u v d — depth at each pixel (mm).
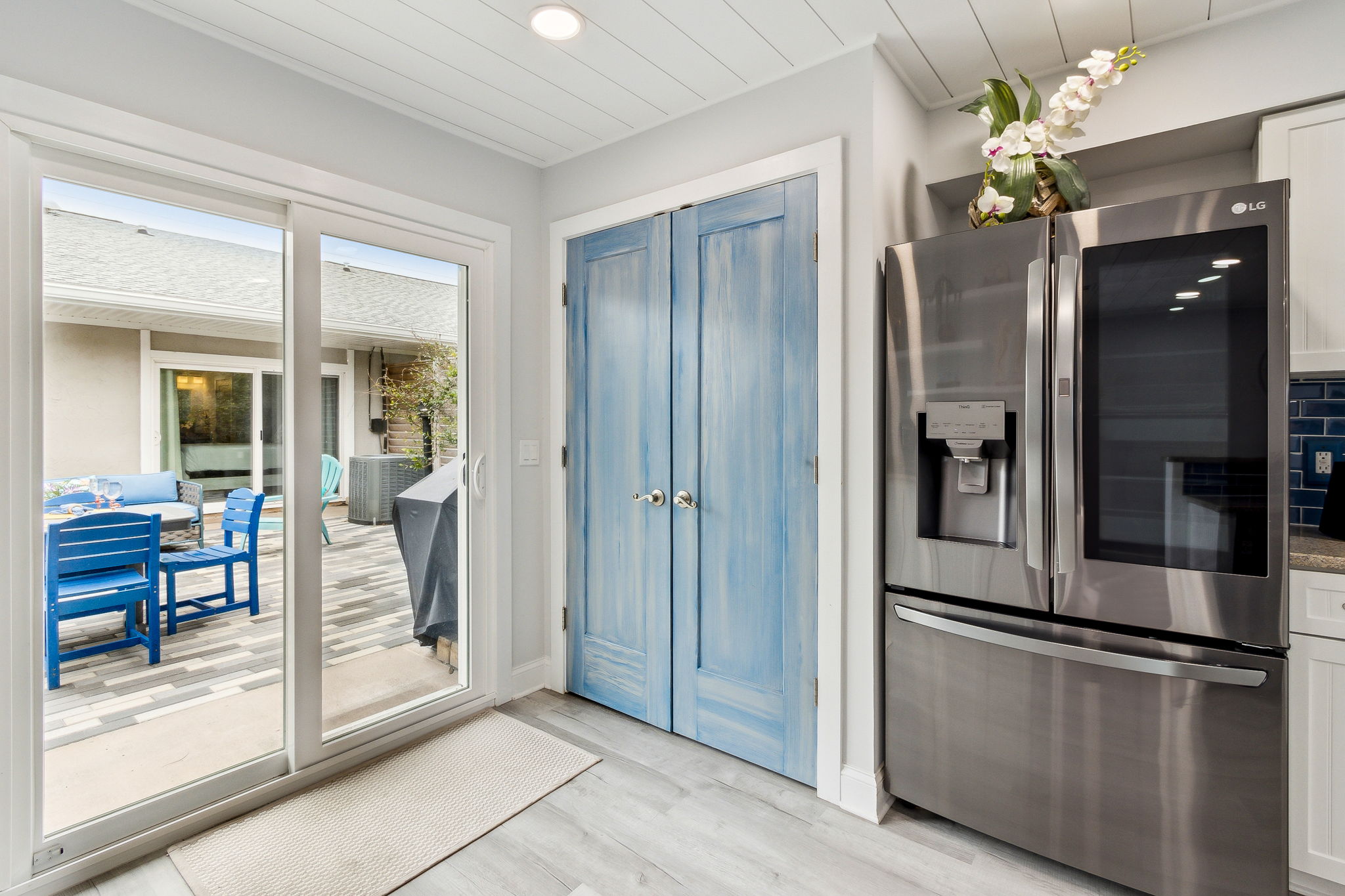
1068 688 1601
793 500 2039
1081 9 1677
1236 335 1379
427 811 1912
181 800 1786
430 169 2359
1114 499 1527
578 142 2535
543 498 2816
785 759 2082
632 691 2510
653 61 1946
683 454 2322
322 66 1969
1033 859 1726
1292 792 1529
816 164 1932
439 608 2467
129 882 1600
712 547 2252
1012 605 1672
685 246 2291
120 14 1631
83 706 1684
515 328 2678
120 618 1747
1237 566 1394
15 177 1490
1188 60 1750
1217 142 1858
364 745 2184
